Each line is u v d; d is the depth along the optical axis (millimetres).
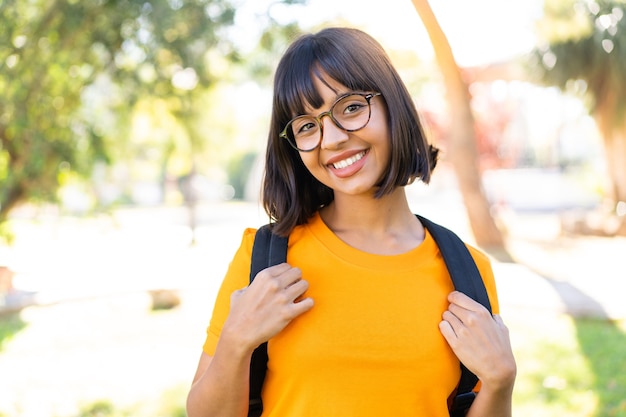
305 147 1392
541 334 5914
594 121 13938
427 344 1354
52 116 7523
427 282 1426
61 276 9727
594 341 5582
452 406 1441
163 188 31719
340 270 1406
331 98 1355
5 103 7195
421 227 1572
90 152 8023
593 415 3998
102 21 7359
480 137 16391
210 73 8727
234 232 16469
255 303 1293
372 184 1400
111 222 9328
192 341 6164
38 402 4504
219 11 7629
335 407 1309
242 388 1317
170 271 9992
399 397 1324
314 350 1324
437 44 9922
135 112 9070
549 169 21516
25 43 7168
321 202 1565
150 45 7504
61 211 8875
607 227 13102
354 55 1372
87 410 4328
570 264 9656
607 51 12477
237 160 34969
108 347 5988
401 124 1406
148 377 5059
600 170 18344
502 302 7172
